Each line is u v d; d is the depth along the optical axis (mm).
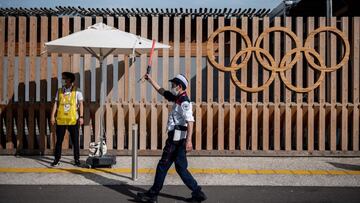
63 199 7297
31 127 11125
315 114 11141
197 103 11031
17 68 12023
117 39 9039
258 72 11812
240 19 11672
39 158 10758
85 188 8023
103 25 9453
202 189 8008
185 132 7047
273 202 7211
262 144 11375
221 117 11055
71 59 11086
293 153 11023
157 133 11477
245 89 11000
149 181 8570
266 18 11016
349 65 11789
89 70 11047
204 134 11570
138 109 11086
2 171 9312
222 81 11047
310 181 8672
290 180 8734
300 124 11078
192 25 12102
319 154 11039
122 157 10938
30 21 11086
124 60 11062
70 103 9773
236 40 11484
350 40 11477
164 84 11062
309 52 11000
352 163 10391
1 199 7254
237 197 7496
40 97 11086
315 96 11641
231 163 10281
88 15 11711
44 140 11133
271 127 11781
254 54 11016
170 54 11984
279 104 11016
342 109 11031
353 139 11086
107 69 11055
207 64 11055
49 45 9039
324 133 11094
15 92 11992
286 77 11016
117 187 8109
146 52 10320
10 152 11102
